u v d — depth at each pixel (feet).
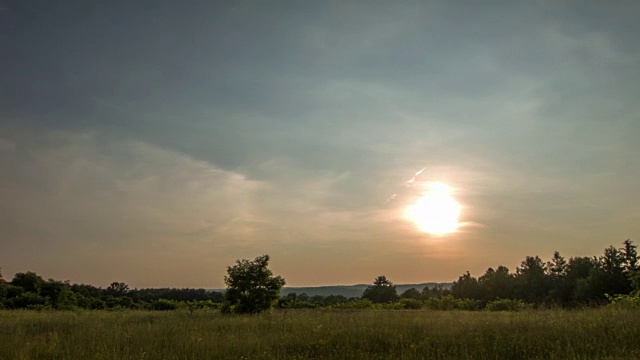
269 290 83.71
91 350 35.94
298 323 51.37
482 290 223.71
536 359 30.48
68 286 142.82
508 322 46.37
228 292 82.99
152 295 226.17
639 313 47.55
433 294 256.11
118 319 65.36
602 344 33.37
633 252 159.33
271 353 34.24
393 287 239.91
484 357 31.73
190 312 82.94
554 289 190.39
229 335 42.14
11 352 35.12
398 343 37.29
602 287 155.12
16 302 129.08
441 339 37.37
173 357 32.68
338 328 44.93
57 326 54.39
